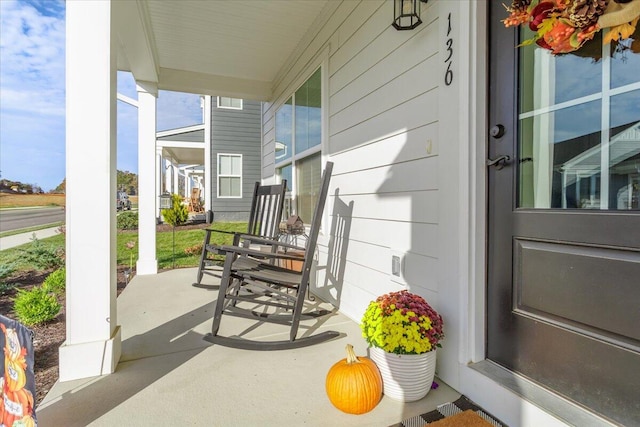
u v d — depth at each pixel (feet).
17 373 3.58
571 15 3.51
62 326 8.25
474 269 5.14
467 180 5.16
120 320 8.36
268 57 13.70
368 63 7.91
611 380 3.69
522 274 4.65
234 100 32.58
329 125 10.03
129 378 5.55
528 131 4.64
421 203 6.19
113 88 5.88
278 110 15.72
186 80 15.15
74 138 5.55
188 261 16.92
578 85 4.10
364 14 8.07
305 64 12.01
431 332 5.03
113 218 5.90
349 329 7.77
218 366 5.96
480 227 5.15
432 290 5.90
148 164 13.62
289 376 5.62
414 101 6.36
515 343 4.75
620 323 3.62
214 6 10.05
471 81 5.13
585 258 3.93
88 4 5.61
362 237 8.25
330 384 4.73
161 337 7.27
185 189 59.47
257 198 12.11
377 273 7.61
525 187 4.67
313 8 10.18
